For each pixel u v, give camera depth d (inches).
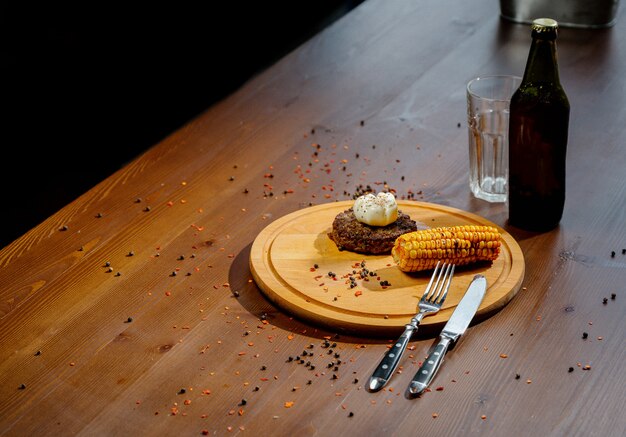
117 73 115.5
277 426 40.7
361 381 42.6
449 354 43.8
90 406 42.0
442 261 47.1
